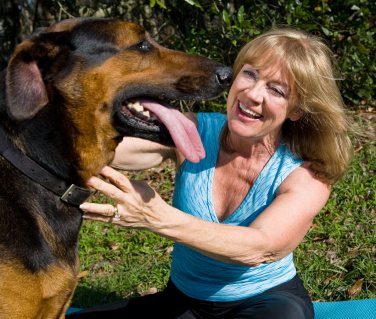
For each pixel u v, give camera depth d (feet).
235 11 8.67
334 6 9.63
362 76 10.32
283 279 3.98
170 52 3.89
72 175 3.58
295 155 4.02
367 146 7.92
